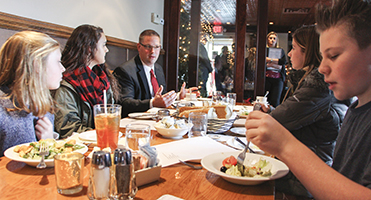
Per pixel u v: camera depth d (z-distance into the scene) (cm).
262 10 409
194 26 436
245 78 425
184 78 445
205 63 437
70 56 199
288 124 136
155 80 315
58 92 184
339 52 68
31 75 123
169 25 440
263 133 69
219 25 428
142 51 299
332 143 138
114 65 331
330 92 133
